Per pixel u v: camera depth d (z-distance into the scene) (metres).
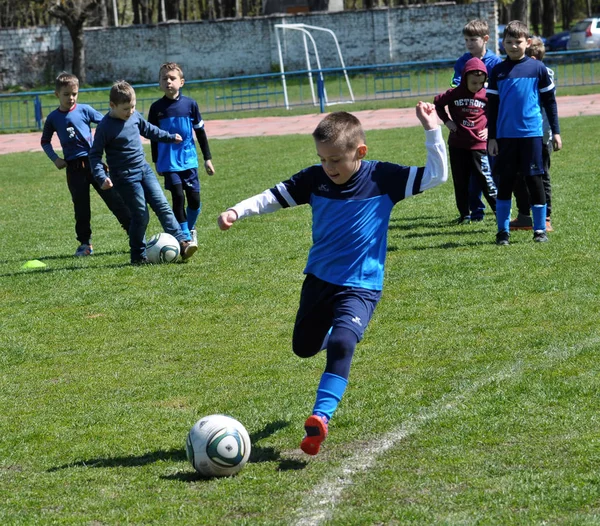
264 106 37.03
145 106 36.25
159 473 4.88
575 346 6.60
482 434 5.08
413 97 34.38
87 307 8.89
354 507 4.26
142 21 70.69
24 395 6.47
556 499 4.18
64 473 4.95
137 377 6.71
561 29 77.88
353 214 5.06
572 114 25.19
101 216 15.00
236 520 4.19
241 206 5.14
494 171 10.23
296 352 5.30
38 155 25.62
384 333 7.33
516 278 8.72
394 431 5.23
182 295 9.12
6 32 53.12
